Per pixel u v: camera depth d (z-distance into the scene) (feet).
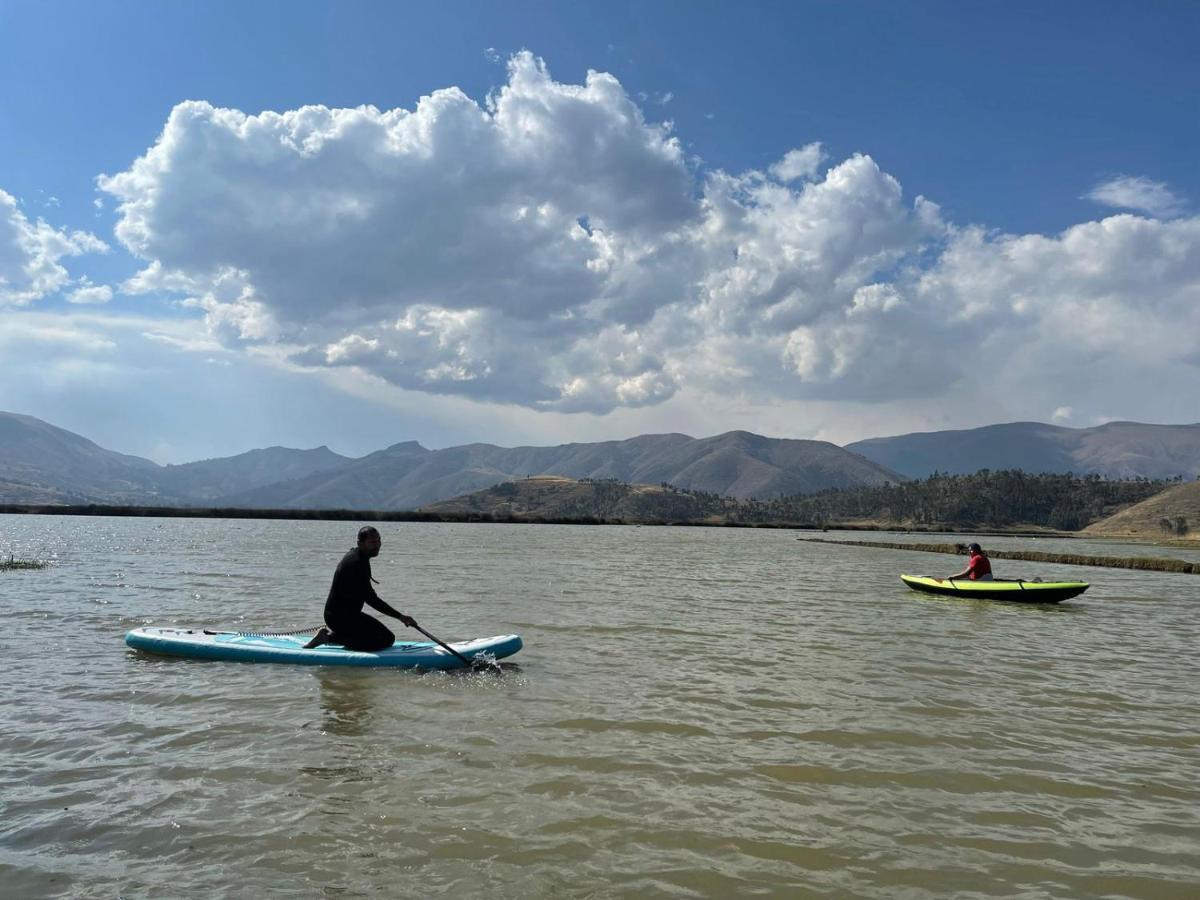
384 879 18.76
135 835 20.95
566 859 20.04
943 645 55.21
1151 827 23.09
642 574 117.80
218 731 30.48
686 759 28.04
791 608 75.77
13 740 28.91
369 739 29.71
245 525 366.63
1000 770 27.76
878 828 22.54
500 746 29.12
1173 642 61.05
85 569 101.45
